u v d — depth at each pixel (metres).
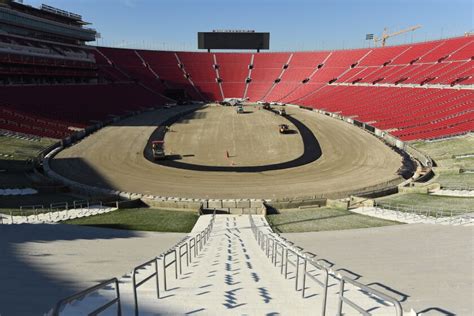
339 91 92.50
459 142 44.66
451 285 9.59
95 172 38.75
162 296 8.49
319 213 27.23
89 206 28.77
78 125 59.16
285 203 29.44
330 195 32.03
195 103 102.94
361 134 56.25
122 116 72.81
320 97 92.88
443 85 67.75
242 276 11.24
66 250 15.38
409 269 11.52
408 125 55.31
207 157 45.16
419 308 7.53
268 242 16.97
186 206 29.45
